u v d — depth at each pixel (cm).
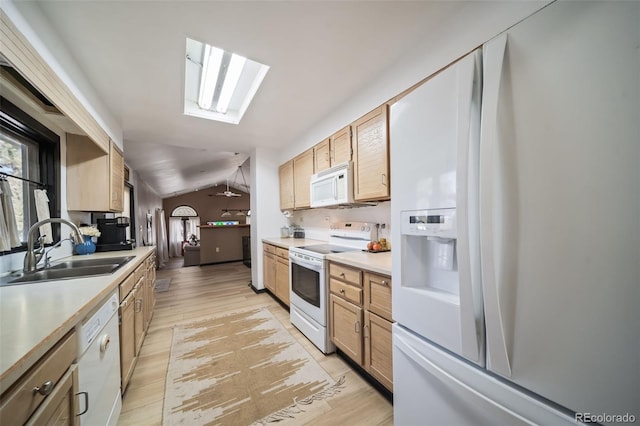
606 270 51
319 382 160
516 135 64
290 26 134
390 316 136
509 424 66
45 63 113
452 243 94
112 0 111
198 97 226
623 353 49
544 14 60
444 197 85
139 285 191
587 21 53
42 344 61
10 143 146
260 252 360
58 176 186
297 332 232
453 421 84
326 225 306
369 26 137
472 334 74
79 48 142
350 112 217
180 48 146
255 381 162
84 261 183
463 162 75
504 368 67
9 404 52
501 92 67
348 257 179
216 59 170
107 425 111
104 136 206
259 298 334
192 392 152
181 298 335
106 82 177
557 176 58
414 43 152
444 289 98
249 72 196
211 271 514
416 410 99
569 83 56
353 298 166
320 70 177
